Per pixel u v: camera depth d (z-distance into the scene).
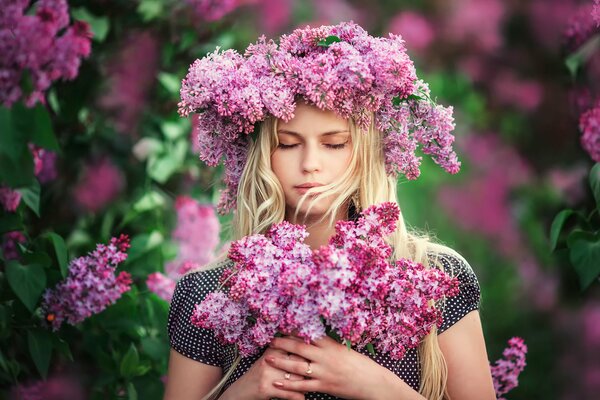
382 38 2.71
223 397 2.59
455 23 5.20
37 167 3.37
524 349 3.61
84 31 3.14
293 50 2.71
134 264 4.00
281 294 2.33
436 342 2.65
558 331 5.18
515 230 5.56
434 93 5.50
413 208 5.89
